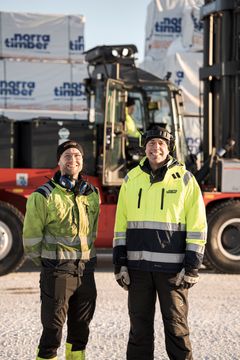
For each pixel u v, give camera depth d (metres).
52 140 8.61
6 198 8.74
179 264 4.06
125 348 5.10
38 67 17.22
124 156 8.70
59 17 17.33
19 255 8.25
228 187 8.68
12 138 8.53
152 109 8.72
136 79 8.65
